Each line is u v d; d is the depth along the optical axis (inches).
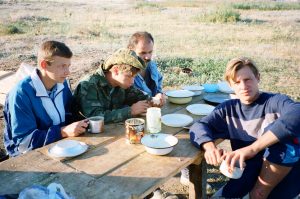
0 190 72.7
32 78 110.7
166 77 299.4
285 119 82.5
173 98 134.0
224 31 545.3
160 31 553.3
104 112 115.2
